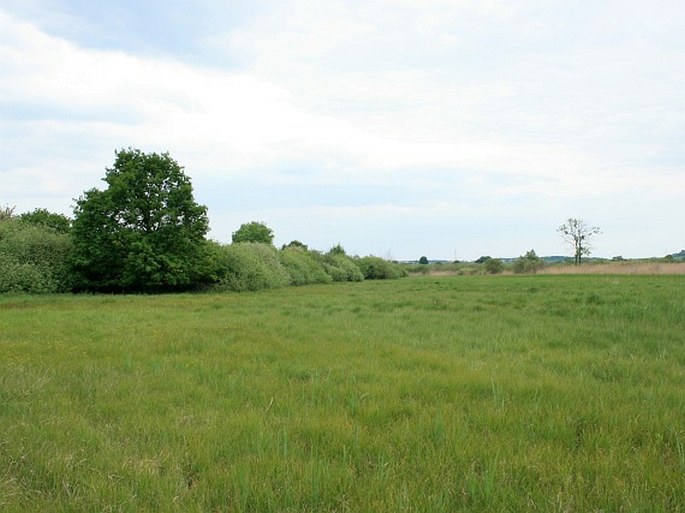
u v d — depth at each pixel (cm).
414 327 1394
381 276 8200
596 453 450
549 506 352
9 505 352
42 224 4522
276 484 391
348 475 402
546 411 579
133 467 420
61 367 845
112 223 3206
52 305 2188
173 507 353
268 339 1179
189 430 516
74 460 435
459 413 575
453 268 10525
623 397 638
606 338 1159
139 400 648
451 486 384
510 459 433
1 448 461
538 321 1458
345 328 1391
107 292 3372
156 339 1167
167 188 3412
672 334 1170
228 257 3834
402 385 719
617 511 346
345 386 716
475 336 1223
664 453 454
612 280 3759
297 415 574
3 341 1126
